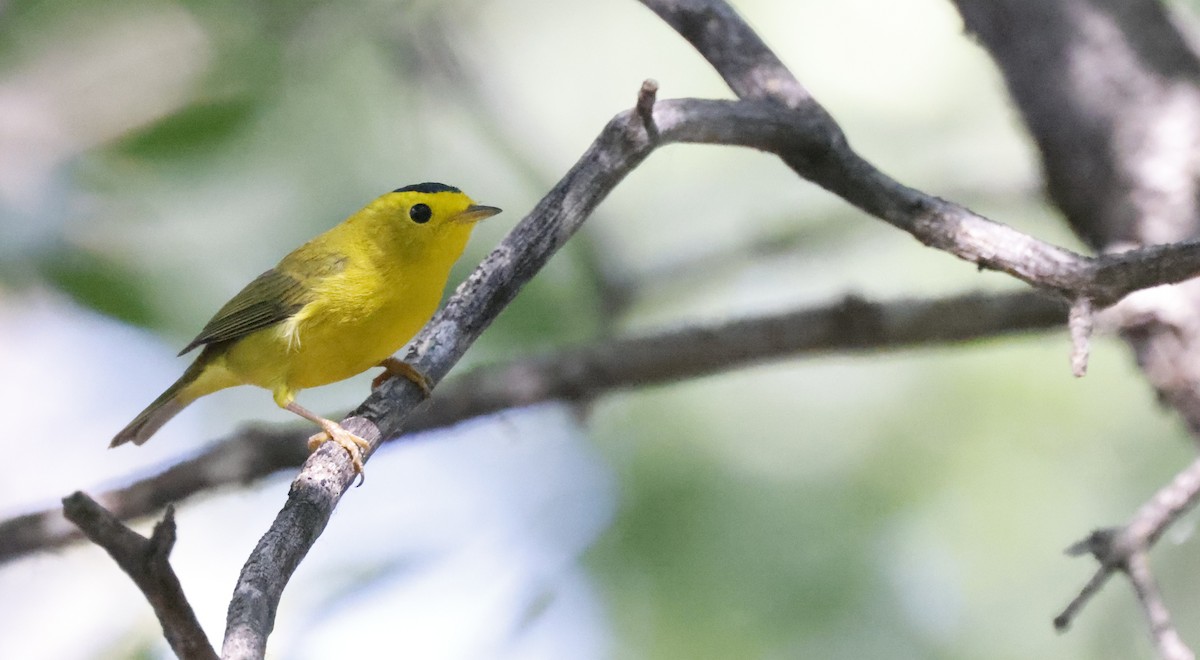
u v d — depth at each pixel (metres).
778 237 13.83
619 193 15.22
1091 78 9.37
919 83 15.41
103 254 10.70
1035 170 11.03
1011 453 13.43
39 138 10.76
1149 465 13.10
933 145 14.96
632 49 15.84
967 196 13.57
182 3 11.51
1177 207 8.83
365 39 12.88
